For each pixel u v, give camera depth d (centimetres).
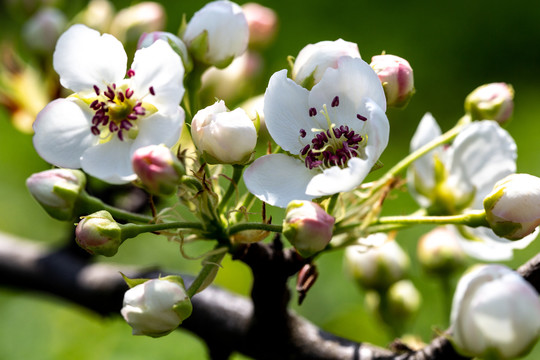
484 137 42
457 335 37
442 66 94
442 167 42
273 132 38
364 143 38
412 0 98
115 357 57
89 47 38
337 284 57
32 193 39
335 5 96
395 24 96
